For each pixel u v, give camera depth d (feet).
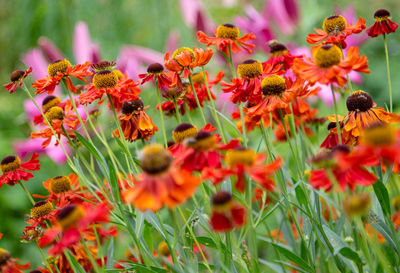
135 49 5.90
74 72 3.95
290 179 3.85
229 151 3.44
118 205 3.77
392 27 3.89
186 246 3.72
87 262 4.05
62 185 4.04
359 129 3.73
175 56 3.89
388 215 3.60
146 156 3.32
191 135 3.68
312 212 3.72
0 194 6.18
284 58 4.17
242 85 3.90
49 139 4.13
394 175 3.86
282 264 3.90
